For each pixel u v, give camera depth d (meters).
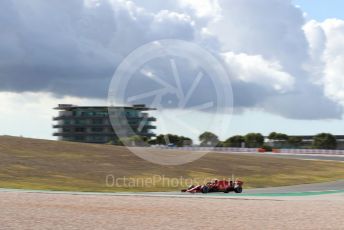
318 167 90.50
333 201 31.98
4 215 21.81
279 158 103.19
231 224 20.83
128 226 19.84
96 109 197.75
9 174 52.12
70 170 59.22
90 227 19.44
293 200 32.62
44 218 21.28
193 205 27.81
